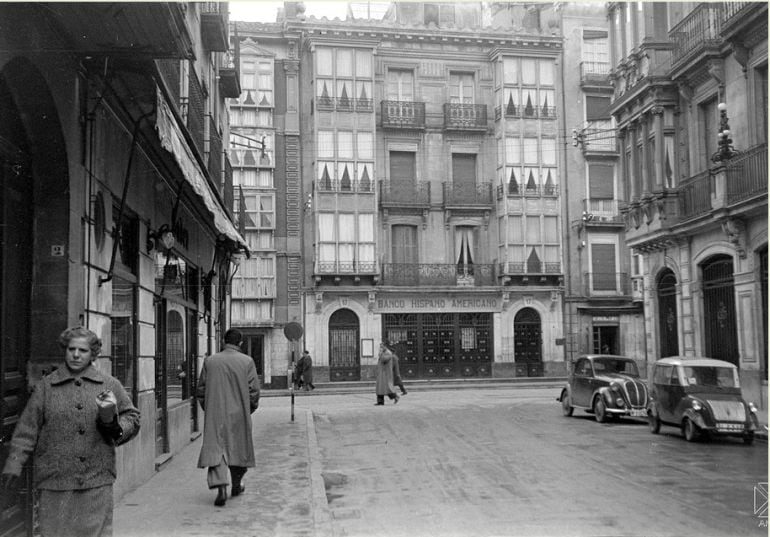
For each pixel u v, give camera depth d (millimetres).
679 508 8664
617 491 9719
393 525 8109
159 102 7887
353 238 40219
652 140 24500
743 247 19250
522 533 7590
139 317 10008
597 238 43125
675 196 23094
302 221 40438
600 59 44125
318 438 16172
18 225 6992
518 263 42094
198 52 17062
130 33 7047
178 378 13656
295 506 8492
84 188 7758
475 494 9703
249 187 39875
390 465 12328
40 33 6535
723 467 11594
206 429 8656
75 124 7469
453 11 44812
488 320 42156
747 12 18594
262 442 14641
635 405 18031
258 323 39094
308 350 39531
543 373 42062
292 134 40562
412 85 42781
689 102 23109
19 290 7008
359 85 40906
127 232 9828
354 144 40594
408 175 42531
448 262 42312
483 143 43344
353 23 41000
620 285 43219
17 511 6574
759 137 19422
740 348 19422
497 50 42719
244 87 40188
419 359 41094
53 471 4855
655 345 24547
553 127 43188
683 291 22656
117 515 8023
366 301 40406
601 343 43281
